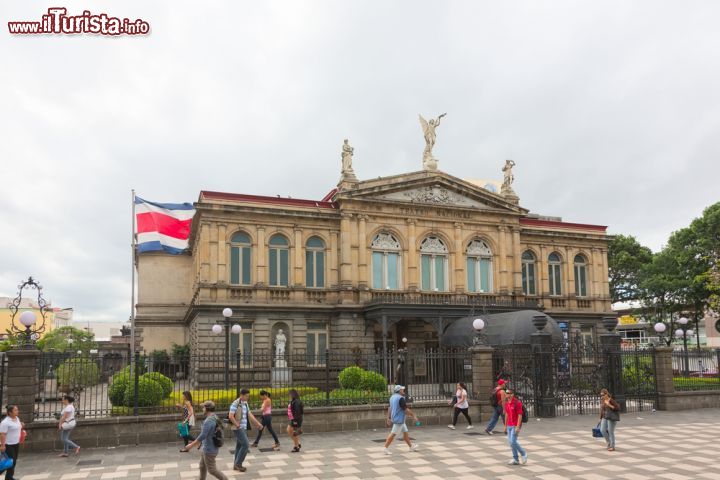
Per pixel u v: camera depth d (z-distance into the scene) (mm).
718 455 18625
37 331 23328
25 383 20500
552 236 51469
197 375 35688
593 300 52281
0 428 15445
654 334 78500
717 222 56281
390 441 19312
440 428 24625
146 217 48219
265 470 17031
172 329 55062
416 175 45312
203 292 39688
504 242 47562
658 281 60000
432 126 47094
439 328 42000
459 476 16031
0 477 15656
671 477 15688
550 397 27766
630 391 31469
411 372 34094
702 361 36844
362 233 43312
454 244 46062
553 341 33969
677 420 26953
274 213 41719
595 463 17531
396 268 44812
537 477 15828
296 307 41250
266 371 39344
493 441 21422
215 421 14562
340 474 16422
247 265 41562
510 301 46781
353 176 43562
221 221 40719
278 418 23234
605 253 53500
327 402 24766
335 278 43188
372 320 42625
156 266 55531
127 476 16516
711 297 52688
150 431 21516
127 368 27859
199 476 15883
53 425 20328
